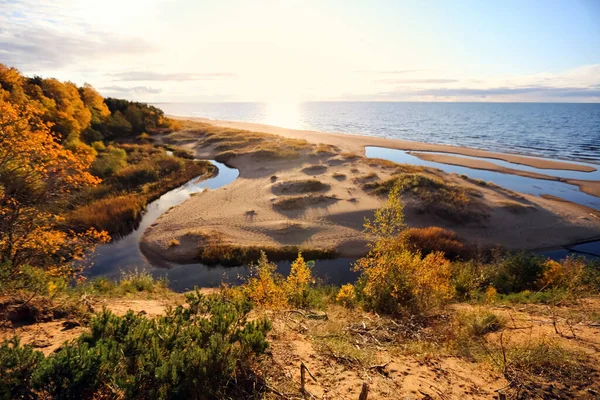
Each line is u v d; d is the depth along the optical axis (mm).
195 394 2871
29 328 4539
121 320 3676
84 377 2674
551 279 9977
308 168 32594
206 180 32469
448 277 8781
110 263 17250
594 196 29031
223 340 3352
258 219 21797
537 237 20734
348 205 23469
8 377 2602
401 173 29531
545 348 4191
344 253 18531
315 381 3570
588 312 6164
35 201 8586
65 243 9641
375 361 4207
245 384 3320
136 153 38375
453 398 3373
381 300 7168
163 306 7273
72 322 4844
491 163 41750
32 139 8391
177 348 3268
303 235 20000
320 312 6723
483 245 19375
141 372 2852
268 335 4723
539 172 38125
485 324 5484
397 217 8172
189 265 17281
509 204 23781
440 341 5117
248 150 41281
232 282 15633
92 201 23203
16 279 5551
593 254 19031
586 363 3910
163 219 22047
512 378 3676
